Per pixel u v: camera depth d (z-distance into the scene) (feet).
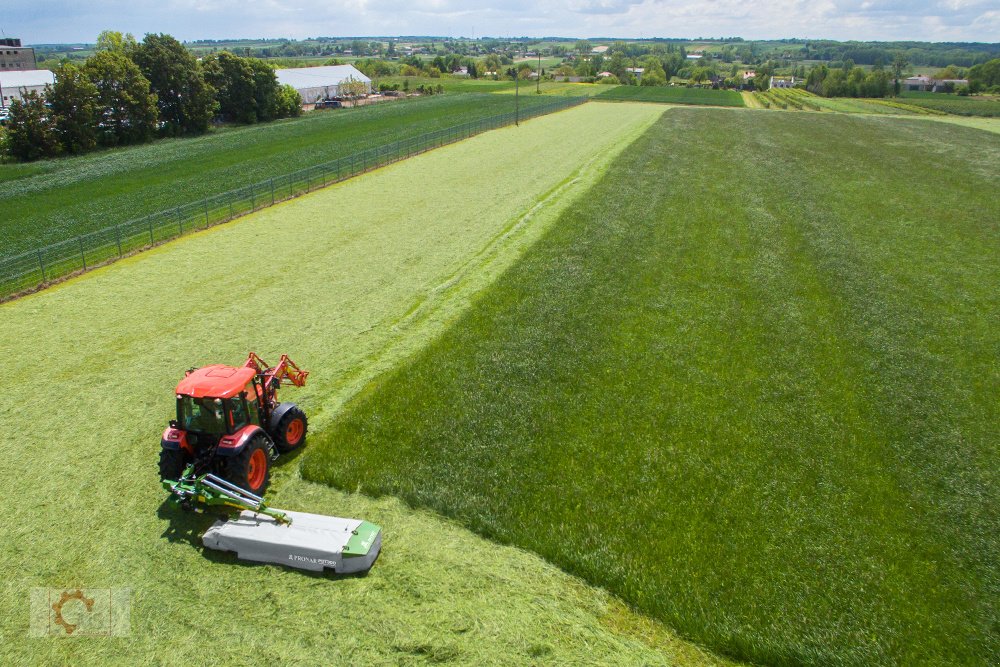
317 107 321.93
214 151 186.19
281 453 44.14
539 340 61.93
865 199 122.01
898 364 59.26
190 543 36.24
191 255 85.25
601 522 38.42
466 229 98.22
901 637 31.22
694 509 39.73
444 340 61.62
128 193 131.85
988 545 37.47
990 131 243.40
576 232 95.50
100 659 29.35
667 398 52.60
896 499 41.32
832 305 72.43
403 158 154.61
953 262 88.22
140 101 211.20
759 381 55.72
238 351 58.85
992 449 47.01
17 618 31.45
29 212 117.60
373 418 48.34
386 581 33.76
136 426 47.11
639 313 68.80
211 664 29.14
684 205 112.47
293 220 102.06
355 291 73.72
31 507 38.73
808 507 40.22
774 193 123.65
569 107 301.22
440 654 29.63
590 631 31.30
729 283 77.87
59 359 56.85
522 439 46.32
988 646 30.89
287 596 32.78
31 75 291.38
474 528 37.88
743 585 34.04
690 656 30.32
